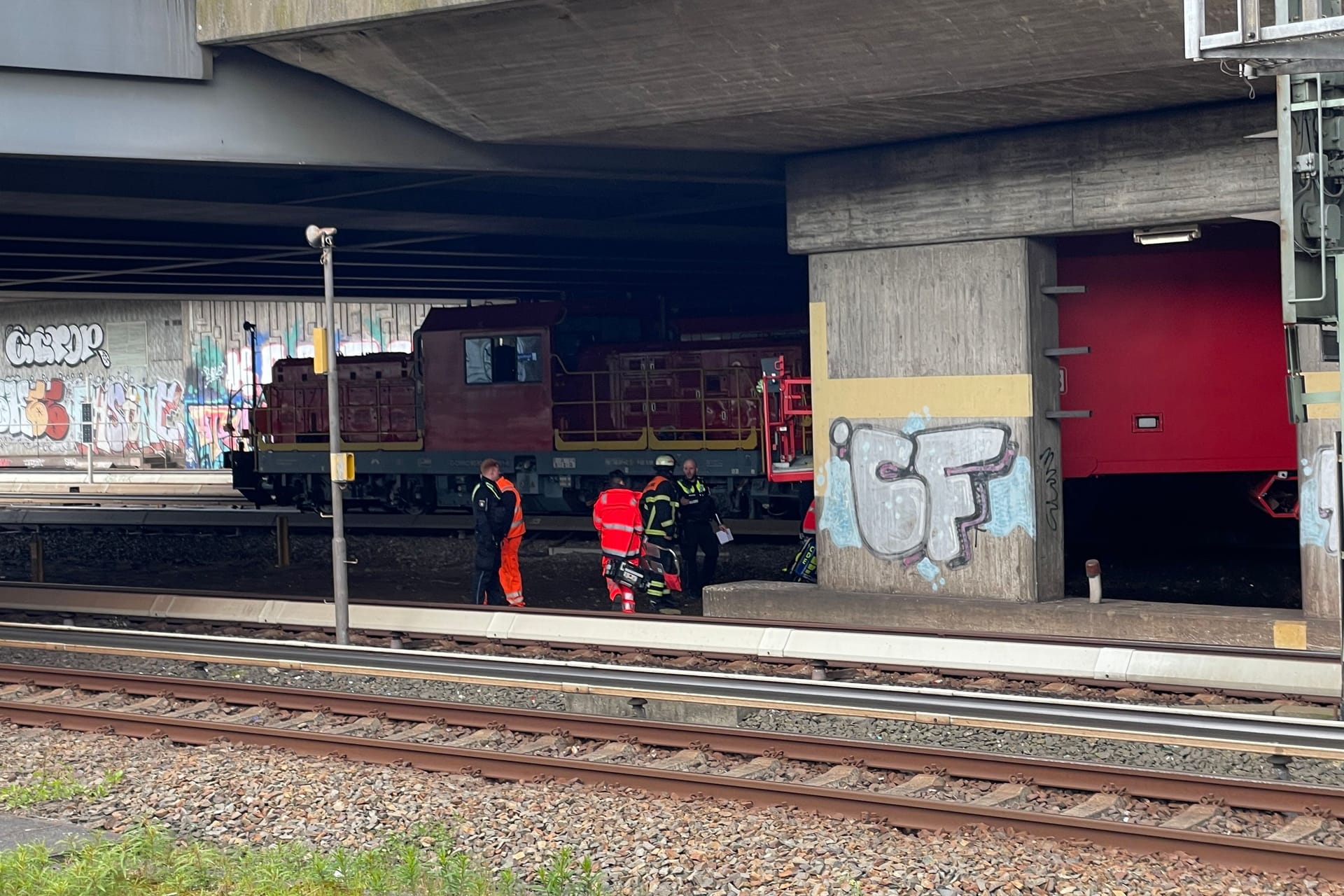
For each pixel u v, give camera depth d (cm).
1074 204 1397
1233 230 1602
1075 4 1097
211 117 1396
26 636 1530
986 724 969
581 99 1366
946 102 1298
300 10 1285
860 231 1541
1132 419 1625
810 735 1037
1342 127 886
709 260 2792
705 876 742
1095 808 823
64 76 1341
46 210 1928
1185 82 1221
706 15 1181
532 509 2650
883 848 776
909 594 1531
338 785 944
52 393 5844
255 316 5294
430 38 1281
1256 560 1952
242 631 1622
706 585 1866
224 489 4184
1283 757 876
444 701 1153
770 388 1825
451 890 720
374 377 2897
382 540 2608
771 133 1450
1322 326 957
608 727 1034
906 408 1527
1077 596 1705
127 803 917
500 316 2614
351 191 1817
